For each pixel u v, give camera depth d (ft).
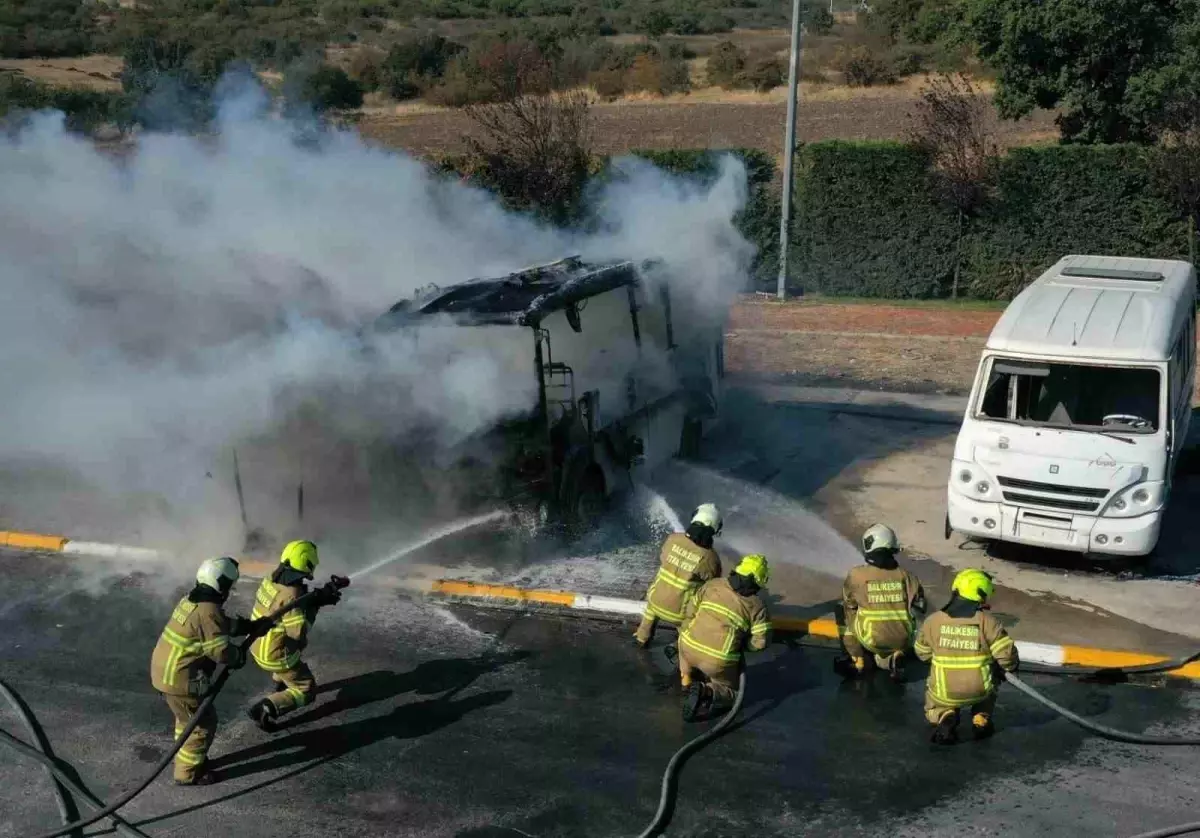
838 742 23.48
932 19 154.30
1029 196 69.56
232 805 21.70
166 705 25.49
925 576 31.65
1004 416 31.81
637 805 21.44
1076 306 33.63
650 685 26.00
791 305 71.00
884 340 60.85
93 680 26.66
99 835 20.83
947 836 20.34
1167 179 66.13
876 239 73.20
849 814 21.04
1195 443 41.83
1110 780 21.97
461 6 291.99
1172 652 26.94
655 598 26.30
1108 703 24.91
